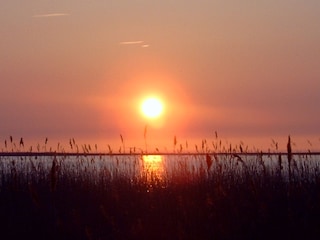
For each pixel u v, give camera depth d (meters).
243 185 20.80
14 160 23.80
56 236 18.69
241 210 18.86
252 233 17.97
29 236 18.83
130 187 21.98
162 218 19.33
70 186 22.12
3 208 20.44
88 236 17.77
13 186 21.73
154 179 22.66
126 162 24.97
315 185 19.92
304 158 22.09
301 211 18.64
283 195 19.52
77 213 19.38
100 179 22.69
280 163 20.81
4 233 19.02
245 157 23.20
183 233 18.03
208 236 18.12
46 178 22.25
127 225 19.16
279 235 17.84
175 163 23.84
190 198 20.61
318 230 17.69
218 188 20.58
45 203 20.64
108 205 20.77
